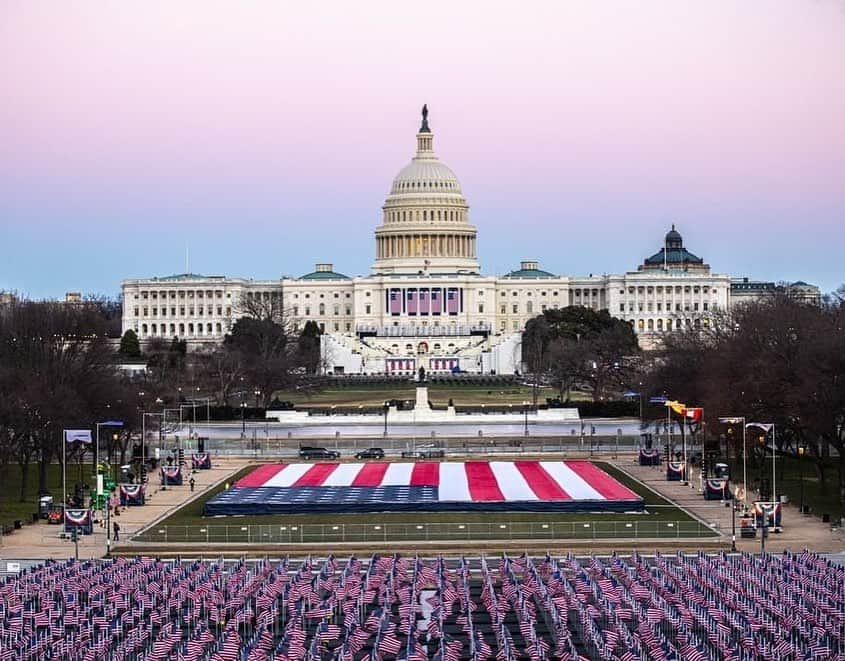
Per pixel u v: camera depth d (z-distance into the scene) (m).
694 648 175.88
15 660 180.75
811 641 181.00
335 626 191.12
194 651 182.75
